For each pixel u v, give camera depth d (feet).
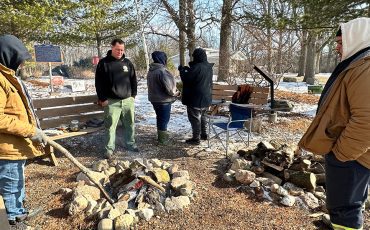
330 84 6.55
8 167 7.82
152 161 12.51
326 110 6.46
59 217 9.20
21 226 8.51
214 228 8.86
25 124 7.54
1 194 8.11
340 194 6.57
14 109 7.48
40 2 41.57
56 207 9.70
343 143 5.98
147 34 52.31
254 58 36.06
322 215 9.33
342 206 6.63
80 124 15.44
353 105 5.80
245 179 11.32
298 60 79.56
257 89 17.29
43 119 14.35
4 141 7.56
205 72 15.28
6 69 7.26
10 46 7.39
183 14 46.73
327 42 36.78
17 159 7.82
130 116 14.83
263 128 20.44
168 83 15.28
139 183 10.39
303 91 46.85
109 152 14.19
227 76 40.55
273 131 19.89
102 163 12.62
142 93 37.42
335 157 6.47
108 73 13.46
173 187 10.58
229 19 46.06
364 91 5.64
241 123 15.92
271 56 37.35
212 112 18.04
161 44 73.61
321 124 6.50
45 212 9.43
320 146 6.61
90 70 96.27
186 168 13.12
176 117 23.49
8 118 7.22
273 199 10.47
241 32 49.06
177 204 9.71
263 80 33.12
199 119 16.10
